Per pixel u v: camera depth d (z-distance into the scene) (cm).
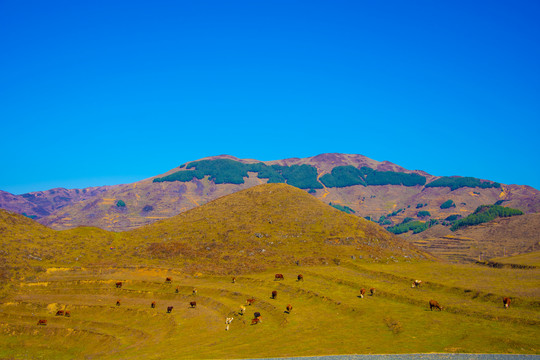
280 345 5750
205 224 15850
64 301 9606
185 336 7150
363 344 5453
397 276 9644
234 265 12094
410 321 6350
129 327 8094
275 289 9538
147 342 7125
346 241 13862
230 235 14462
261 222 15625
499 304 6962
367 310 7212
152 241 14400
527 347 4881
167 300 9638
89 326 8312
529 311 6400
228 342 6366
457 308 6819
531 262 12438
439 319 6384
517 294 7200
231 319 7544
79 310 9212
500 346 4991
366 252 12838
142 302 9525
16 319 8769
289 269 11494
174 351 6194
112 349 7031
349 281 9456
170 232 15300
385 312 7000
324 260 12112
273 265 11938
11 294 9831
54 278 10850
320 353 5166
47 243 13012
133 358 6109
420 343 5300
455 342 5247
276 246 13612
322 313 7456
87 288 10406
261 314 7881
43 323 8400
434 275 9606
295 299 8612
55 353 7431
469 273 9662
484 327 5822
